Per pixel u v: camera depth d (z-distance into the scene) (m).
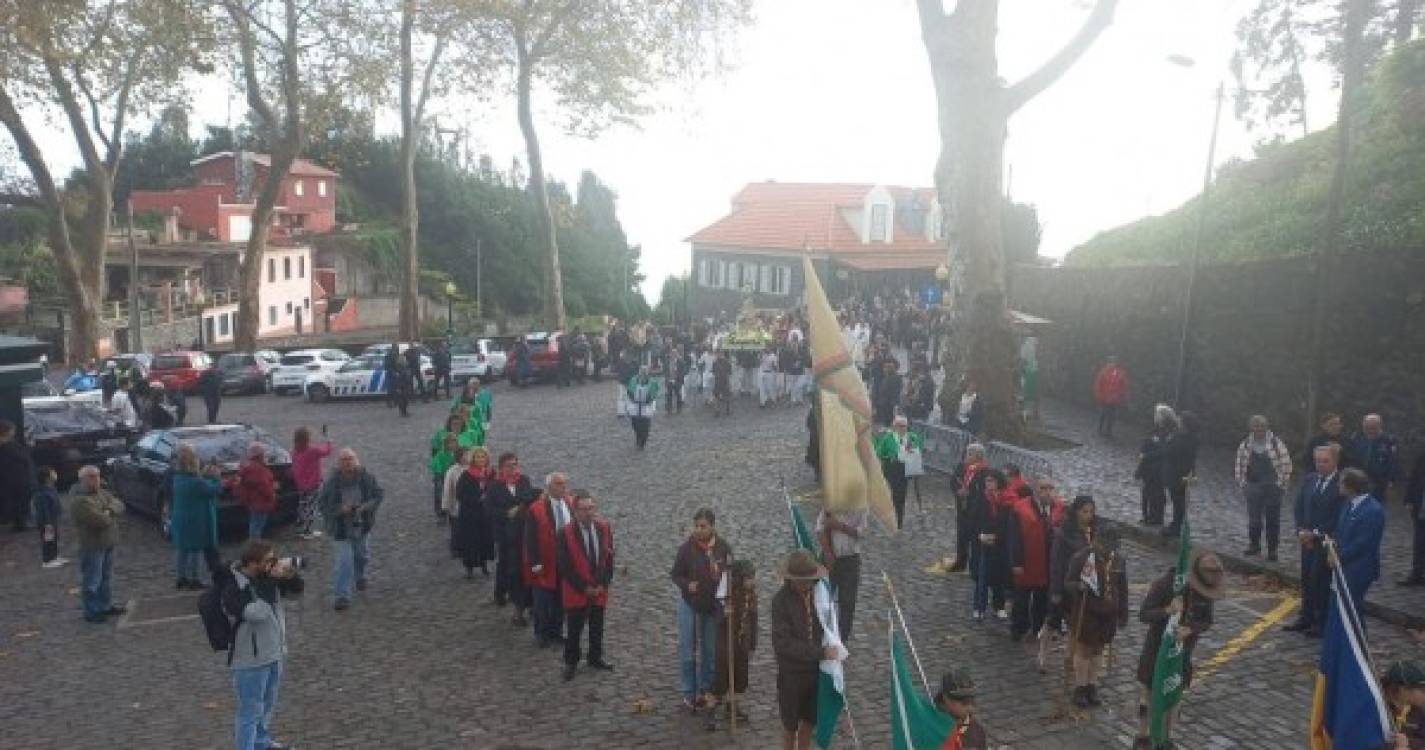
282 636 8.46
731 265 62.19
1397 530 14.65
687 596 9.02
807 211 60.25
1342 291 18.62
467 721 9.20
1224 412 21.73
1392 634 10.95
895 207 60.50
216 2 34.84
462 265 79.81
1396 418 17.59
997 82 21.61
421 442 24.25
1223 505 16.42
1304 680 9.80
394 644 11.16
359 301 71.31
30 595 13.19
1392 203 20.55
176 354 36.12
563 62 41.47
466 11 36.88
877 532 15.31
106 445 19.89
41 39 30.31
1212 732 8.77
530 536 10.71
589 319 61.72
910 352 30.44
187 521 13.23
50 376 41.09
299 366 35.78
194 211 67.62
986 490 11.33
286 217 76.12
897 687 7.19
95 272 40.53
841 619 10.36
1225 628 11.24
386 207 84.56
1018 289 31.66
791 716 8.00
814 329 9.81
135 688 10.14
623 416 27.06
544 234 44.34
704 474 19.64
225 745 8.86
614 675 10.17
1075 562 9.06
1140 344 24.83
